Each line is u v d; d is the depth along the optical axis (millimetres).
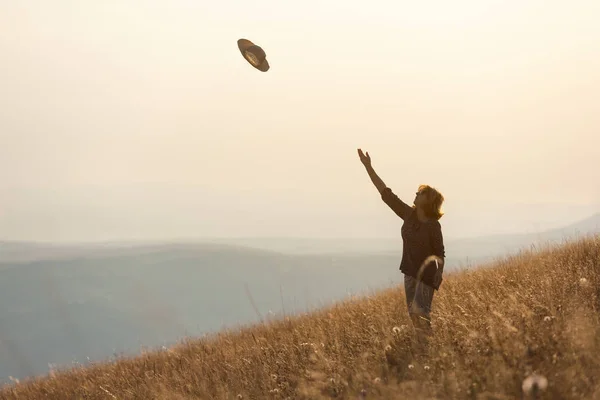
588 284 6832
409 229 7906
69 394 10406
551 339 4812
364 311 9438
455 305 7266
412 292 7828
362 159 8422
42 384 11867
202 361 9383
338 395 5188
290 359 7457
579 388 3805
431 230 7773
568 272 8156
